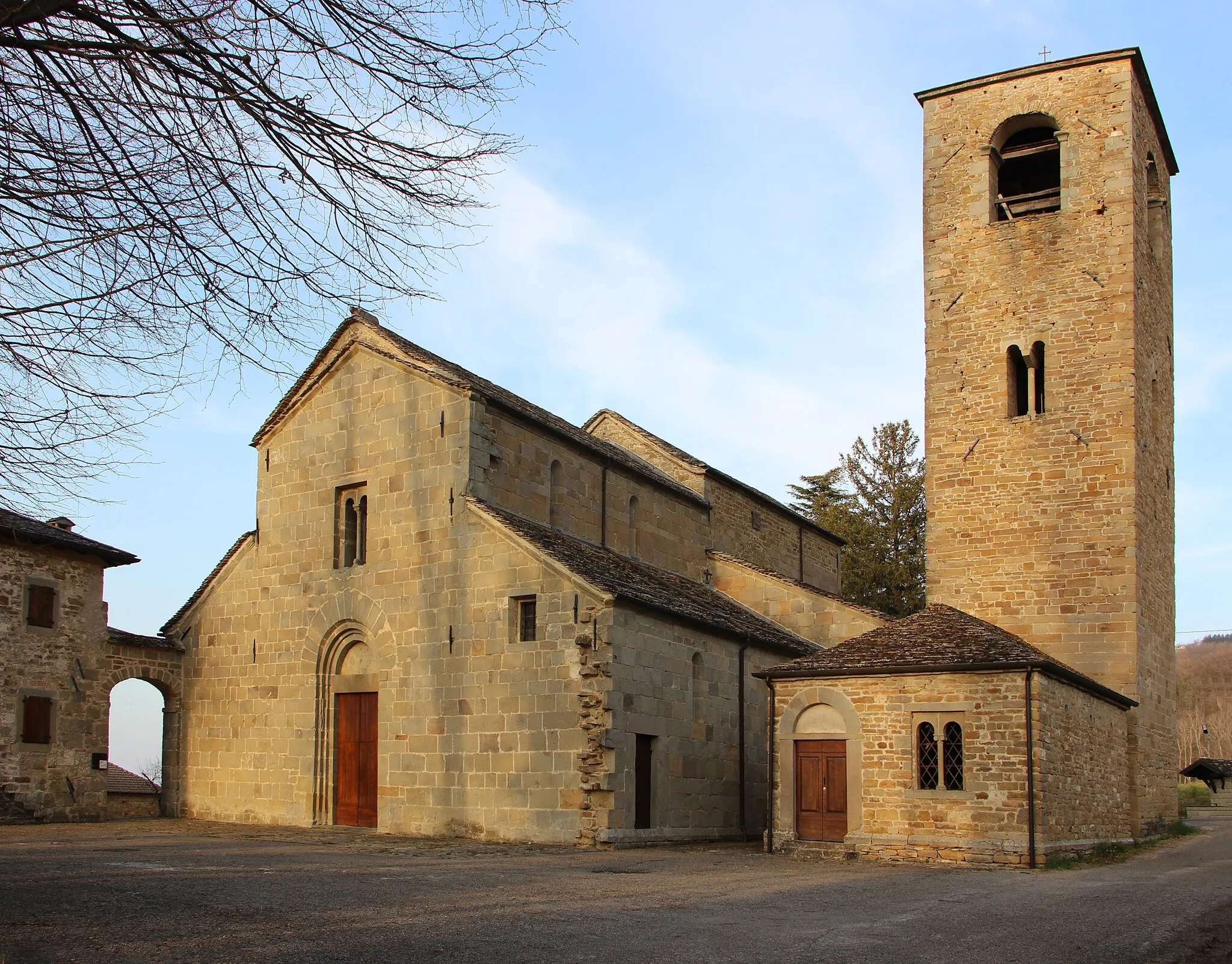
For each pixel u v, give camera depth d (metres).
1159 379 36.59
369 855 22.95
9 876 17.44
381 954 11.94
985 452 34.31
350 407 32.50
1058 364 33.72
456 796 28.27
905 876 20.86
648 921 14.56
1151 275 36.03
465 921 14.15
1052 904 16.75
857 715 25.19
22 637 30.67
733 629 31.45
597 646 26.72
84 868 18.88
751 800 31.86
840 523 62.47
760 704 32.94
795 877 20.45
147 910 14.33
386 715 30.03
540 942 12.86
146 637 34.59
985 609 33.47
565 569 27.38
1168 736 35.62
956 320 35.50
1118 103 34.34
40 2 9.77
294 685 32.38
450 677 28.98
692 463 40.31
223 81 10.87
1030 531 33.25
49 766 31.03
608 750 26.17
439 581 29.67
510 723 27.72
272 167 11.36
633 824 26.70
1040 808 23.12
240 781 32.97
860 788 24.80
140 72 10.69
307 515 32.97
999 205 36.84
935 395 35.38
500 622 28.38
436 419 30.50
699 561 39.09
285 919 13.93
